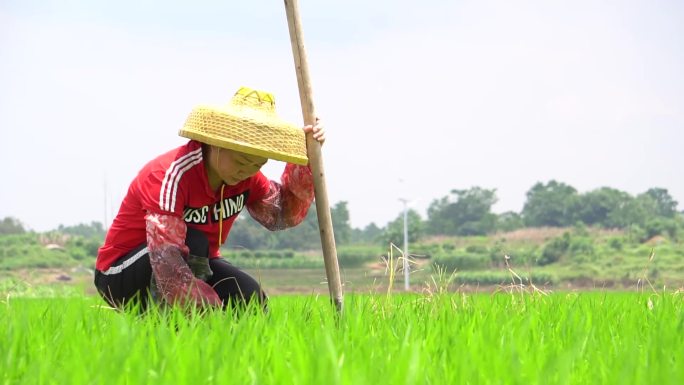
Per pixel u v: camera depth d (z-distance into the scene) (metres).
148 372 2.97
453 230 130.50
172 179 4.84
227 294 5.34
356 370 2.91
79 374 2.88
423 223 130.00
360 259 104.31
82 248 90.94
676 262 85.19
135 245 5.19
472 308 5.48
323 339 3.49
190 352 3.19
